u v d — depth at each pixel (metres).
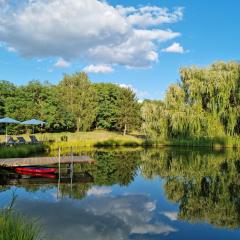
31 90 61.44
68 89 66.94
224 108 44.25
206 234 12.66
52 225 12.77
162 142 48.78
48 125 60.47
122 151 42.53
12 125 56.41
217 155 38.25
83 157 26.45
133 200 17.61
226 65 45.53
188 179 24.16
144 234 12.42
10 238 7.73
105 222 13.59
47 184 20.44
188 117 45.00
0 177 21.91
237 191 20.20
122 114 70.44
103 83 77.81
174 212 15.56
